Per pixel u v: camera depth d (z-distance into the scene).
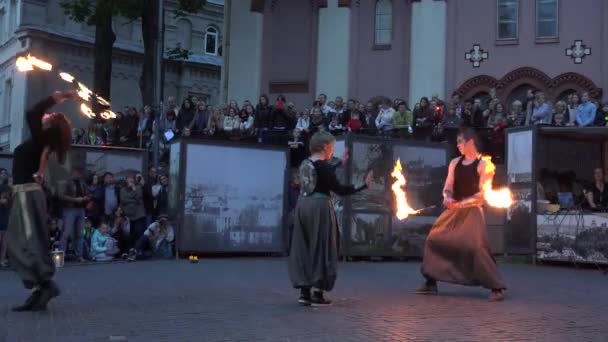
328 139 8.03
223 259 14.98
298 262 7.83
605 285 10.63
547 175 15.35
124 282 10.26
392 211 15.21
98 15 27.00
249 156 15.74
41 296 7.38
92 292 9.05
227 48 27.19
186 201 15.20
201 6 29.31
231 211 15.52
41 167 7.39
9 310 7.45
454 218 8.71
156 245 15.30
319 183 7.89
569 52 22.88
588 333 6.46
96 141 22.33
